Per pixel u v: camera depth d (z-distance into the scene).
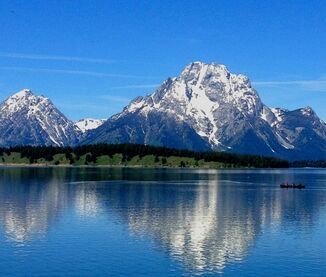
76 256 91.31
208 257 91.62
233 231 116.06
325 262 88.50
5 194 198.00
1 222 125.62
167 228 119.12
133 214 142.38
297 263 87.94
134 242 102.88
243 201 182.62
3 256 91.12
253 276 80.62
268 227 122.12
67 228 118.00
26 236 108.00
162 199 184.88
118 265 85.94
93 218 133.62
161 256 91.69
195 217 138.00
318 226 123.62
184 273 81.88
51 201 172.88
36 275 80.38
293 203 176.88
